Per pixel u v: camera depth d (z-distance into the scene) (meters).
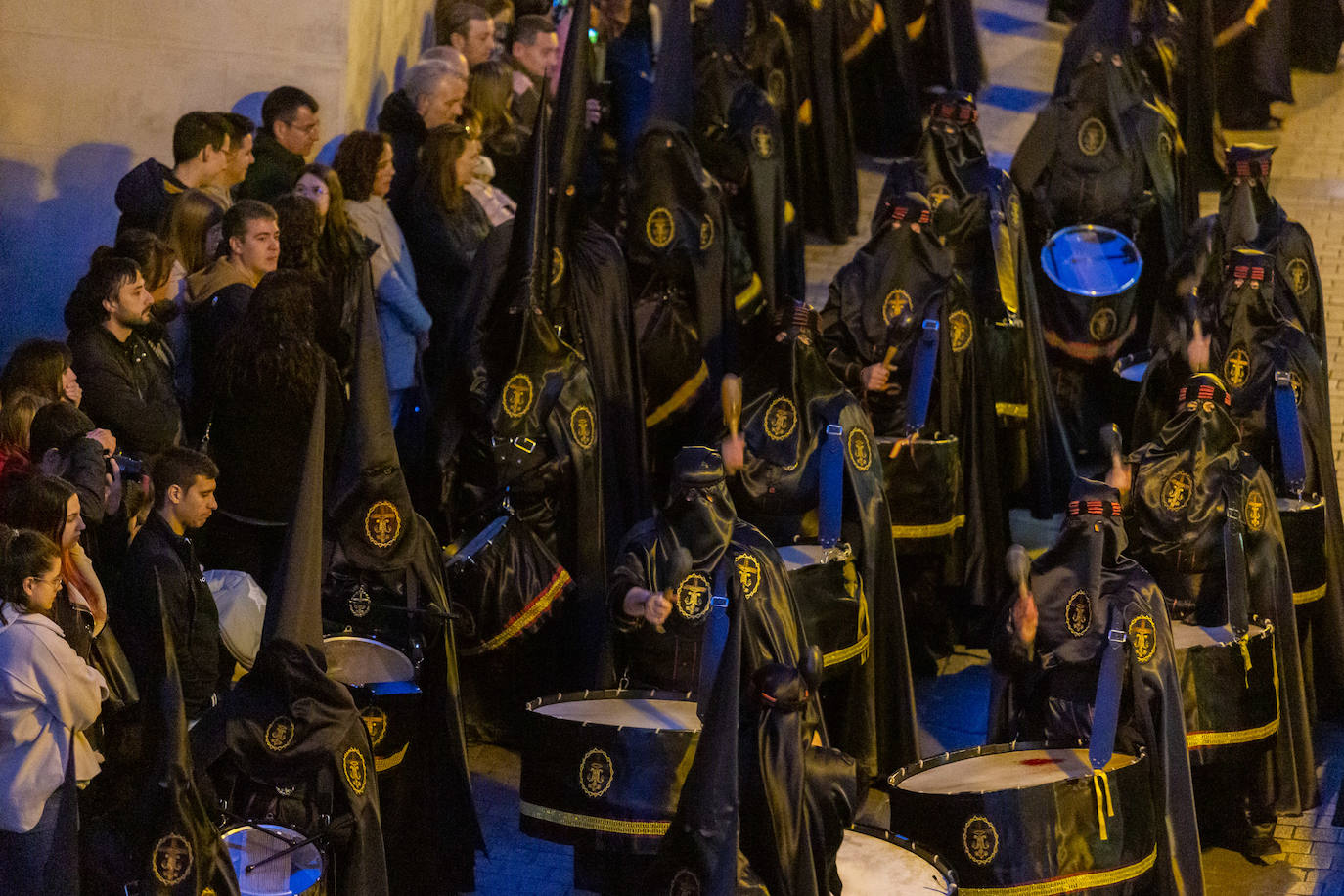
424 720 18.69
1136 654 18.77
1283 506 22.53
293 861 15.56
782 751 15.18
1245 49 37.41
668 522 18.97
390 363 23.66
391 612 18.19
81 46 28.17
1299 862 21.03
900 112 38.12
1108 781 17.73
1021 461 27.16
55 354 18.48
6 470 17.47
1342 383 29.50
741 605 15.38
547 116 22.19
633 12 28.12
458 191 24.86
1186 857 18.88
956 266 26.19
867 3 37.72
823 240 35.50
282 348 19.86
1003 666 19.31
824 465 21.34
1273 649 20.44
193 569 16.91
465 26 28.89
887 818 21.55
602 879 17.75
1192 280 25.11
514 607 21.20
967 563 25.64
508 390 21.84
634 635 19.03
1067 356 29.86
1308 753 21.64
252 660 17.94
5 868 15.27
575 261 24.11
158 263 19.95
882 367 23.67
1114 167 30.00
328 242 22.62
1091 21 30.36
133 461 18.25
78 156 28.47
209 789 15.20
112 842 15.27
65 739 15.27
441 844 18.92
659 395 26.27
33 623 15.18
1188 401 21.03
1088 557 18.97
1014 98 38.91
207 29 28.12
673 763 16.97
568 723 17.22
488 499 21.97
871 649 21.80
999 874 17.25
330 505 17.95
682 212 26.00
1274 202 25.06
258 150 24.55
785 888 15.12
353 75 28.41
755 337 28.00
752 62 31.48
